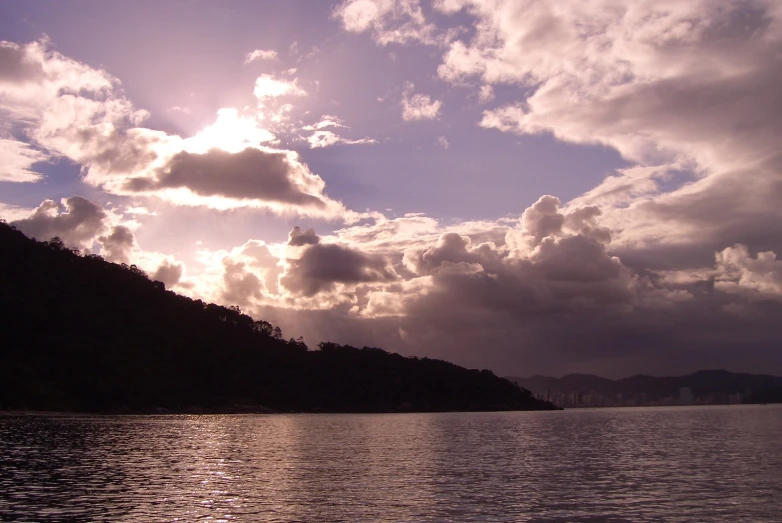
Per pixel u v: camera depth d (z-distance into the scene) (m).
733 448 74.38
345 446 79.19
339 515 32.88
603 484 44.12
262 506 35.00
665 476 48.28
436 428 135.50
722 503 36.38
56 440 75.69
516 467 55.31
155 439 82.94
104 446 69.50
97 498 36.59
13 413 144.88
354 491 40.59
